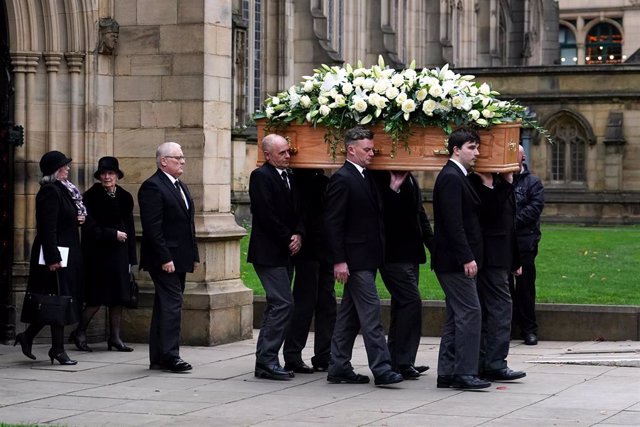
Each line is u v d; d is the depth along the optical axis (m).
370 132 20.59
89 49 26.00
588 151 84.31
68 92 26.02
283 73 72.06
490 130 20.59
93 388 20.38
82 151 26.06
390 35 86.94
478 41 110.62
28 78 25.80
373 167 21.05
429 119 20.77
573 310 26.42
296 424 17.20
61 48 25.95
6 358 23.73
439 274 20.16
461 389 20.11
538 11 132.00
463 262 19.75
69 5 25.88
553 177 85.25
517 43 120.75
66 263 22.61
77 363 23.14
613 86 83.81
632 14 163.50
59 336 22.80
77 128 26.05
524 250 25.70
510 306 21.05
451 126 20.66
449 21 100.81
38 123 25.89
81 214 23.25
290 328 22.11
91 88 26.06
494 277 20.92
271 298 21.28
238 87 63.28
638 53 109.50
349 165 20.62
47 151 25.94
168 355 22.14
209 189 25.77
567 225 82.38
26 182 25.77
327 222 20.41
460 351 20.08
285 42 72.06
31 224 25.83
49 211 22.42
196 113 25.73
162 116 25.95
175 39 25.86
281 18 71.81
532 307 25.98
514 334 26.61
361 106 20.92
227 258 26.19
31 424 17.11
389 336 21.81
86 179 26.06
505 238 20.91
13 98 25.77
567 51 167.88
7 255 25.69
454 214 19.83
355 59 84.88
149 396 19.61
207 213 25.73
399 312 21.28
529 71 84.88
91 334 25.92
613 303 29.81
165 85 25.95
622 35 164.38
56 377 21.53
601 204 83.94
